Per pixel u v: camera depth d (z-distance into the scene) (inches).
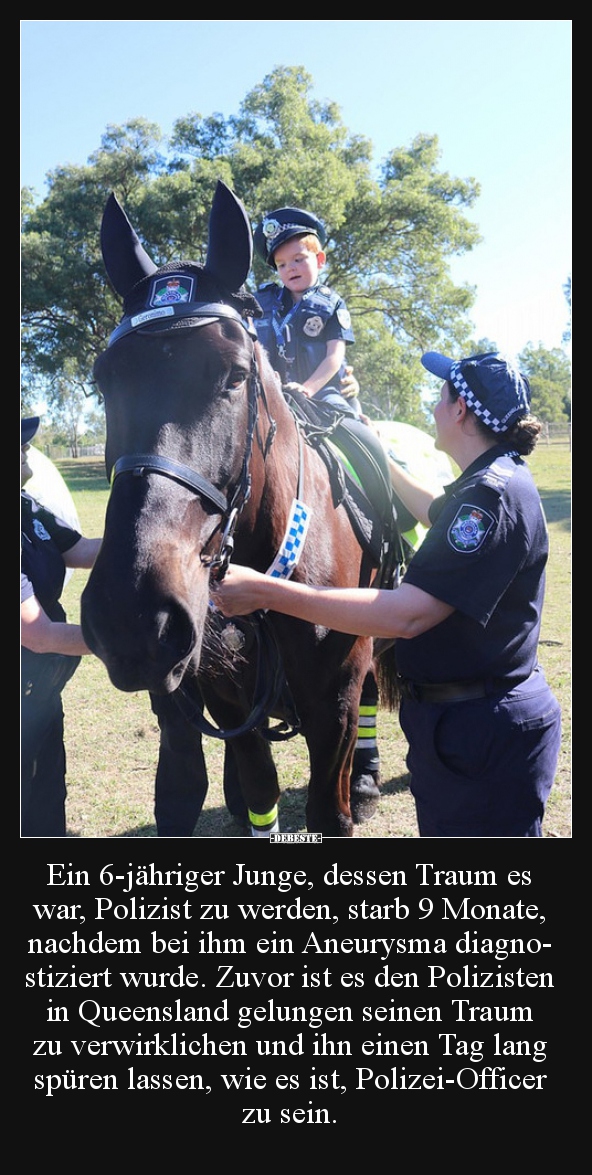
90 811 156.0
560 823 144.8
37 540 98.0
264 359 91.2
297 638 93.0
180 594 65.9
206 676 95.1
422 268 1191.6
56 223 1191.6
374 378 1190.9
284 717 100.0
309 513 94.3
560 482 671.1
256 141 1130.0
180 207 1040.2
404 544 130.0
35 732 96.5
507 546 77.1
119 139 1208.8
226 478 75.5
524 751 80.0
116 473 70.8
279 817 154.3
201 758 113.7
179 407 72.1
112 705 225.0
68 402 1699.1
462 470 86.5
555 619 277.1
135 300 78.7
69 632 85.8
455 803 82.1
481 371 81.1
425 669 82.3
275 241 123.0
